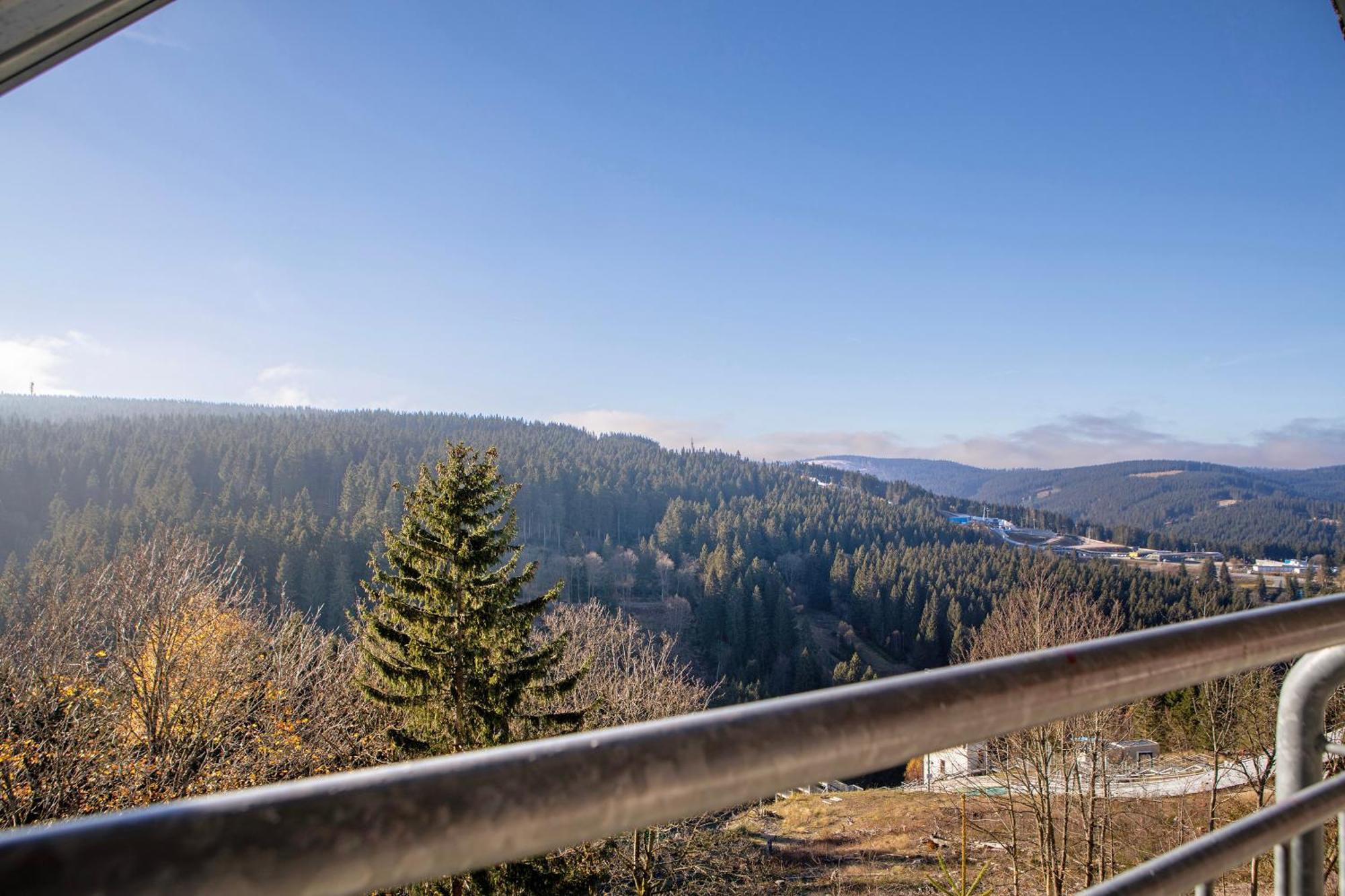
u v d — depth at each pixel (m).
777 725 0.49
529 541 114.31
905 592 89.25
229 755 14.22
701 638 80.31
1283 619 0.90
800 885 21.11
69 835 0.28
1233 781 18.02
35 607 13.99
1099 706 0.70
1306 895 0.97
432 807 0.36
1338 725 6.02
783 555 110.81
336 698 16.62
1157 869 0.80
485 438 166.88
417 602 13.60
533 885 11.94
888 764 0.55
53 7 0.70
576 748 0.42
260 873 0.31
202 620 15.51
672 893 19.53
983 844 21.59
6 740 11.52
